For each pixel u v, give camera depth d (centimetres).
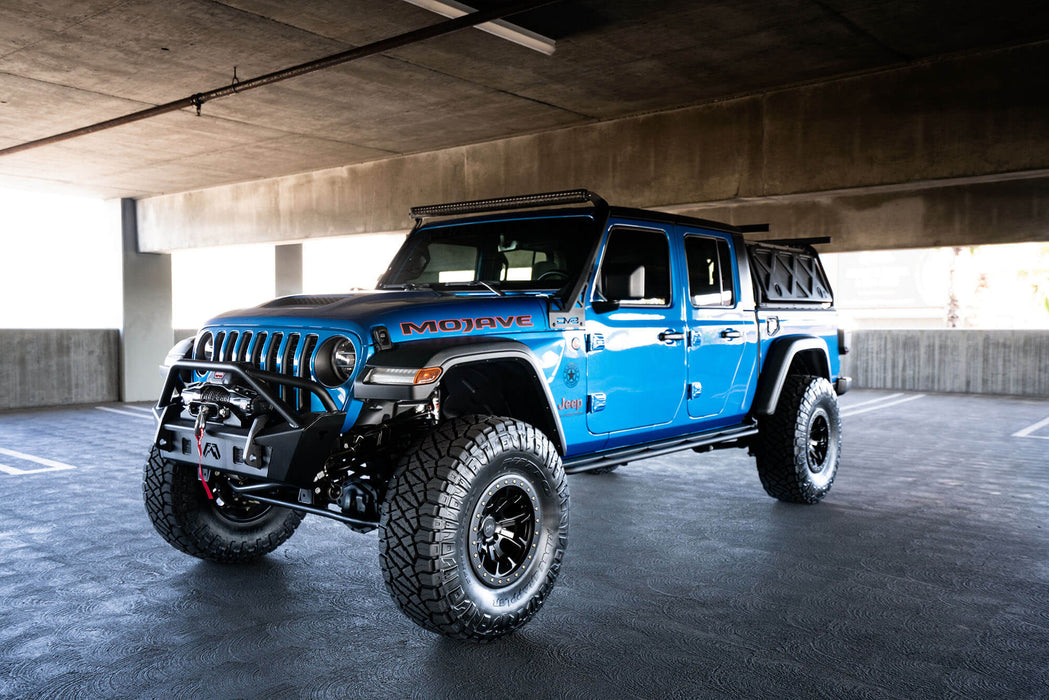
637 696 308
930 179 795
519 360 386
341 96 902
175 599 418
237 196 1419
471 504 350
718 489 691
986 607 403
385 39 730
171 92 889
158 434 416
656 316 483
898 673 327
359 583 445
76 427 1149
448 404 422
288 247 1728
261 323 390
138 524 577
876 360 1803
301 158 1211
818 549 506
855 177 836
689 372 507
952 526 564
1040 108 740
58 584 442
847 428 1122
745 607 403
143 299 1596
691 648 353
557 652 349
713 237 543
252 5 654
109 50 754
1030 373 1636
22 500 656
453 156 1144
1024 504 635
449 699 306
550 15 685
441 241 513
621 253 467
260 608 405
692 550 504
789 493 620
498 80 850
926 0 652
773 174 886
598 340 443
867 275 3250
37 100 913
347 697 308
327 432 354
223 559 473
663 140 962
